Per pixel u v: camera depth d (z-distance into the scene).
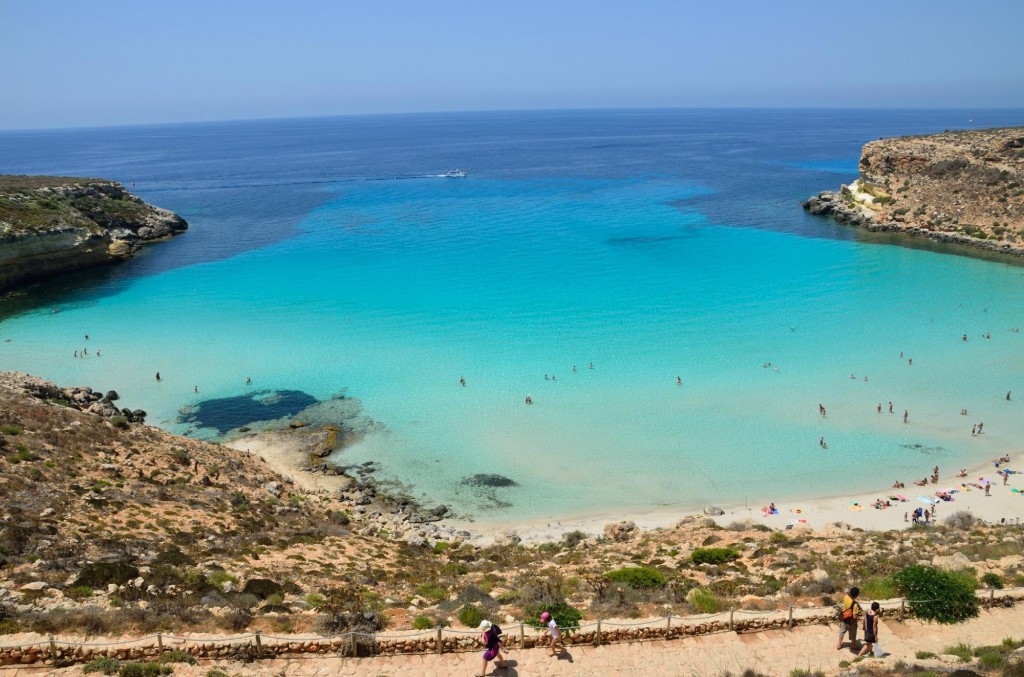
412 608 23.98
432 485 46.00
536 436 51.78
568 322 74.19
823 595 24.52
